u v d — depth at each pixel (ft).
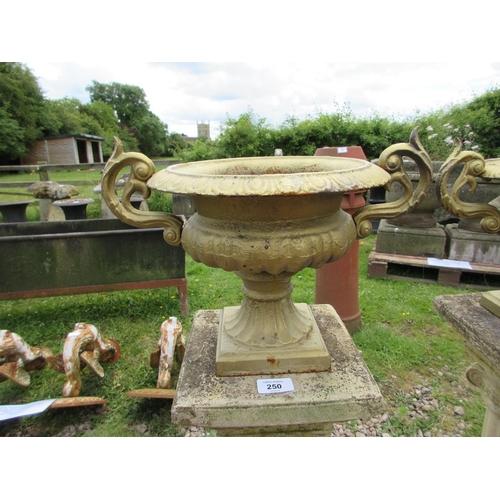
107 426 6.50
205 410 3.66
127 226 12.29
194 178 3.13
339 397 3.71
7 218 18.15
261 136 22.03
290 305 4.38
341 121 20.90
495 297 4.56
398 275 12.23
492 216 4.08
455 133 17.76
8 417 5.97
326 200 3.44
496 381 4.26
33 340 9.25
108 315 10.47
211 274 13.50
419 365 7.77
